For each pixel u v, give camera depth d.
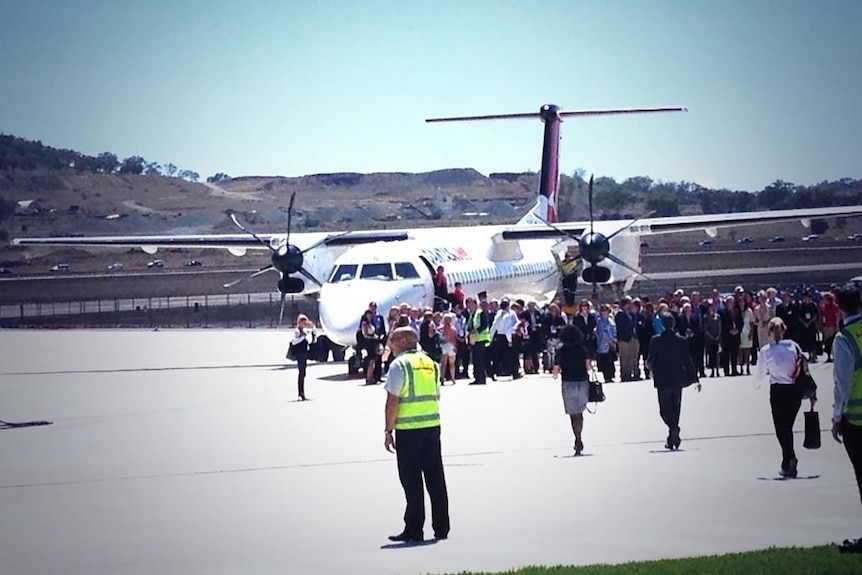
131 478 21.86
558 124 62.69
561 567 14.41
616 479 20.70
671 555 15.26
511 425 28.17
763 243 132.00
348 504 19.08
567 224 53.16
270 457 23.98
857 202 136.62
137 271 146.50
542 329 43.19
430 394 16.53
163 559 15.59
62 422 30.62
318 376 43.50
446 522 16.56
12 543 16.59
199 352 60.69
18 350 63.84
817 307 42.38
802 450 23.73
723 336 40.97
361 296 41.94
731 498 18.77
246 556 15.70
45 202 188.25
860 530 16.33
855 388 15.32
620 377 40.53
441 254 47.91
